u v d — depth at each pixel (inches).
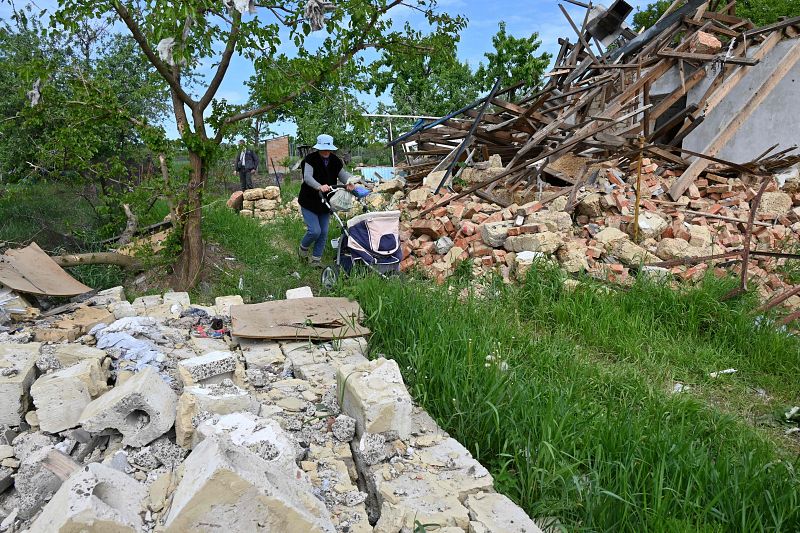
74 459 124.3
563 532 121.4
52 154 309.1
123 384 134.4
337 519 111.2
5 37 381.1
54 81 316.8
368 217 273.4
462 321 207.6
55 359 153.0
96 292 243.4
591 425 151.7
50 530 88.4
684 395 184.2
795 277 296.8
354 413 139.3
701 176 387.5
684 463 137.2
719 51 431.8
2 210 383.9
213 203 407.2
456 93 885.8
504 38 886.4
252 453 104.6
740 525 124.3
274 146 927.0
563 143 358.6
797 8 805.2
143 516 101.0
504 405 152.9
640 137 350.6
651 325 239.9
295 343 192.7
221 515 90.6
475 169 390.3
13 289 211.2
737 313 237.5
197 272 291.0
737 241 315.9
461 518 109.5
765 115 443.2
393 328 203.9
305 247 313.9
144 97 414.6
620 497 122.5
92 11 247.3
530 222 310.5
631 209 325.7
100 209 339.9
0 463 124.1
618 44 536.1
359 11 268.7
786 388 203.5
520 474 133.0
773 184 375.2
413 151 508.4
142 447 123.9
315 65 285.1
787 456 161.6
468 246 313.3
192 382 147.8
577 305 246.2
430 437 139.3
